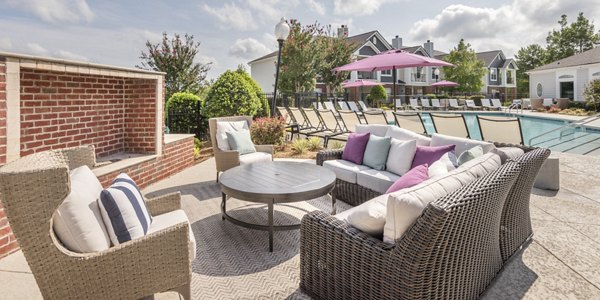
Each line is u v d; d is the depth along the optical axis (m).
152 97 5.41
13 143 2.96
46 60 3.31
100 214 2.02
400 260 1.73
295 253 2.99
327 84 21.45
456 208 1.57
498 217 2.30
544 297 2.24
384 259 1.82
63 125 4.48
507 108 20.47
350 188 4.31
